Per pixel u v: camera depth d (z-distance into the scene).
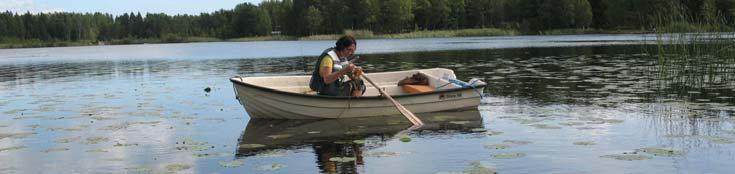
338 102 9.11
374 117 9.34
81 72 22.20
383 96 9.23
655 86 12.70
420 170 6.02
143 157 6.82
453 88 9.66
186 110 10.46
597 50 30.66
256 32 134.62
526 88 12.95
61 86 15.95
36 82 17.59
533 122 8.56
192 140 7.71
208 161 6.55
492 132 7.90
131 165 6.45
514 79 15.15
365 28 117.19
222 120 9.33
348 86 9.27
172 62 29.31
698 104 9.93
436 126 8.44
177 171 6.14
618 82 13.70
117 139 7.89
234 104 11.16
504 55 28.08
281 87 10.31
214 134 8.18
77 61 33.44
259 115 9.45
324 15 119.06
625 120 8.55
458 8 120.00
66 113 10.36
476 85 9.84
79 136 8.12
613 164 6.09
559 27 90.38
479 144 7.14
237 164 6.33
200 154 6.91
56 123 9.27
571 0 87.25
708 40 14.57
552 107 10.01
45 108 11.12
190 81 16.64
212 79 17.23
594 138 7.37
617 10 77.06
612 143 7.07
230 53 42.09
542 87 13.05
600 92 11.90
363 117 9.34
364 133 8.02
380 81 11.10
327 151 6.94
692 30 14.77
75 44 122.25
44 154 7.04
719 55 14.16
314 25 116.19
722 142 6.93
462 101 9.86
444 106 9.77
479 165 6.12
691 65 14.77
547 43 45.56
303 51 42.72
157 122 9.21
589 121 8.55
